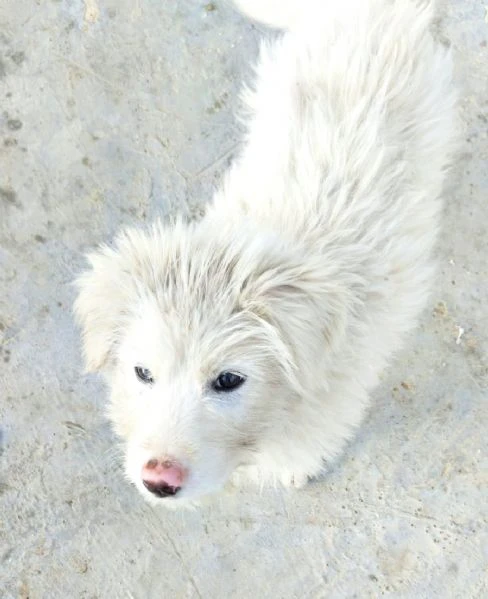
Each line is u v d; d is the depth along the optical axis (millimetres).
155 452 825
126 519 1052
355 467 1056
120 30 1134
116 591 1038
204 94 1124
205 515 1050
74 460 1062
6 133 1117
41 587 1040
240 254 833
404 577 1035
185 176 1111
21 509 1054
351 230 886
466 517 1045
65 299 1089
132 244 858
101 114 1121
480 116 1104
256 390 845
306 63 955
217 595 1035
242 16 1127
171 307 832
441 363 1069
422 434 1060
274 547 1044
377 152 913
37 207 1105
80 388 1075
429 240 954
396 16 957
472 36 1120
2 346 1082
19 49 1129
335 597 1032
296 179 913
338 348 841
